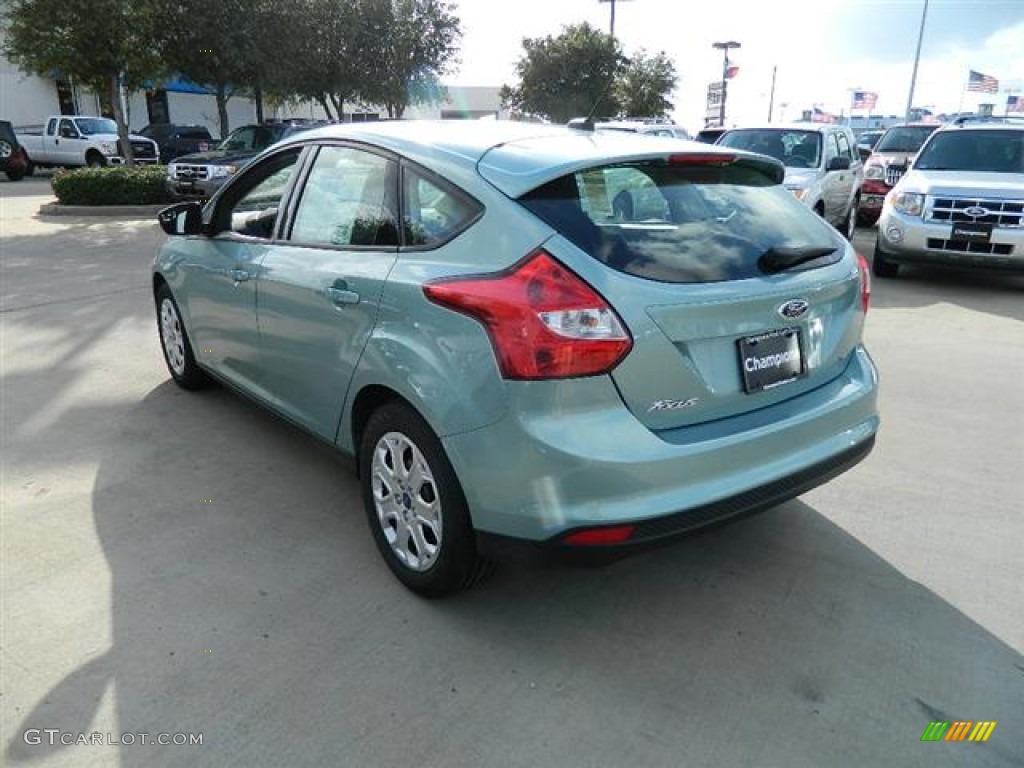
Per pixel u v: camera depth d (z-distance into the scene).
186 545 3.33
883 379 5.59
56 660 2.62
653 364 2.43
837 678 2.59
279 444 4.37
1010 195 8.01
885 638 2.79
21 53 15.24
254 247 3.86
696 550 3.37
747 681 2.57
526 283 2.40
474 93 45.28
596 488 2.37
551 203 2.55
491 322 2.43
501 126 3.32
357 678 2.56
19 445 4.28
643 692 2.52
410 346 2.71
